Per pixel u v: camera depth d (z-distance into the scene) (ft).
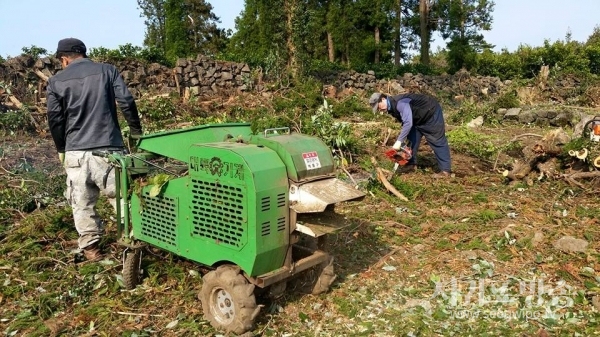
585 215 17.48
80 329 11.30
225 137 12.59
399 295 12.50
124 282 12.81
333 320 11.37
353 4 99.14
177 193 11.32
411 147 24.22
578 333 10.54
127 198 12.66
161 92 45.24
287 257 10.71
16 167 24.12
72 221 17.12
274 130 11.80
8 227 17.01
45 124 34.88
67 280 13.33
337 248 15.23
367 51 100.01
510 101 52.19
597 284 12.46
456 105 60.49
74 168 13.85
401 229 16.90
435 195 20.56
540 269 13.64
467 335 10.53
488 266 13.74
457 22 97.35
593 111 50.11
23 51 41.50
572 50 92.58
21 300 12.62
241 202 9.99
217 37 139.44
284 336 10.77
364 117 40.24
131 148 16.17
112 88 14.14
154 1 152.35
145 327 11.24
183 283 12.85
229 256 10.43
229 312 10.71
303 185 10.42
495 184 22.16
